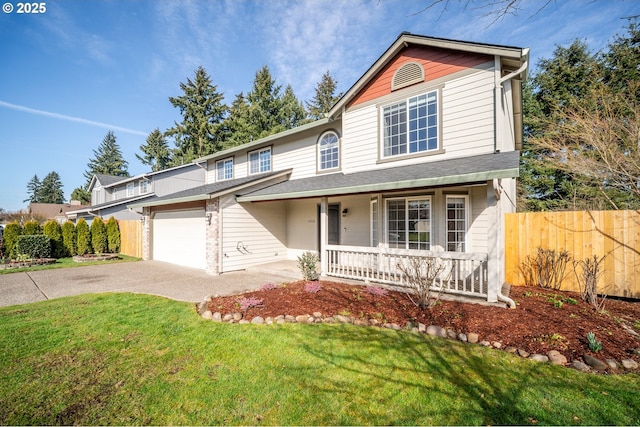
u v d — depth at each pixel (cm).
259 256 1168
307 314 564
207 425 282
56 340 466
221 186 1359
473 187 796
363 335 479
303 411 300
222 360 402
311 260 855
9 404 310
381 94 933
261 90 3033
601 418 287
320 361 398
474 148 763
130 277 1003
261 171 1405
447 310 566
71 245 1578
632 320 520
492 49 723
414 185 657
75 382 350
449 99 804
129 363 395
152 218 1478
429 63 840
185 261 1248
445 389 334
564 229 764
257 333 491
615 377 353
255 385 344
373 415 294
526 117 1961
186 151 3394
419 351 422
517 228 827
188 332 498
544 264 779
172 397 322
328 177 1046
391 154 914
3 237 1423
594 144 1199
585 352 398
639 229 678
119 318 570
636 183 1116
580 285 721
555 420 284
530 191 2036
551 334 449
